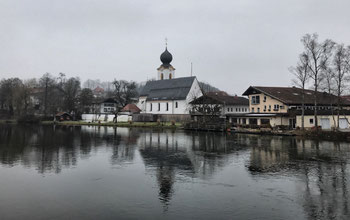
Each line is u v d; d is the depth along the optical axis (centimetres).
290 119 5003
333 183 1480
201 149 2744
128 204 1170
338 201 1204
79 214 1062
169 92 8444
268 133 4397
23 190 1364
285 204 1170
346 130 4369
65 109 10162
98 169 1828
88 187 1416
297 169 1811
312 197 1256
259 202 1193
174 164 1991
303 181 1521
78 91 10931
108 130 5644
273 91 5675
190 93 7881
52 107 9806
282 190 1363
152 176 1641
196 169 1827
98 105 10725
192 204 1171
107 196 1273
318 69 4259
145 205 1159
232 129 5128
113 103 11062
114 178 1596
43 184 1471
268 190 1363
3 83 10425
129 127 6712
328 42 4947
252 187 1415
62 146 2984
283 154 2411
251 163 2017
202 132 5084
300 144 3111
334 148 2769
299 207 1134
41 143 3262
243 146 2962
